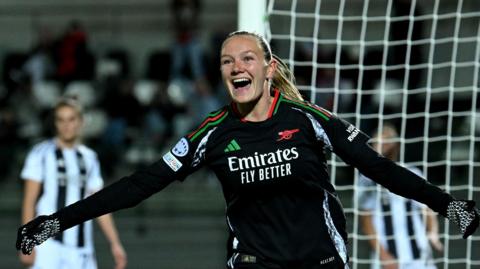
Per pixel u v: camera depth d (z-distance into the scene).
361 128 45.91
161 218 47.56
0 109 54.28
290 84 17.44
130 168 51.75
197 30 56.91
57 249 25.58
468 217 15.94
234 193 16.69
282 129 16.44
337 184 43.84
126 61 57.56
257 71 16.34
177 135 52.88
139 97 56.34
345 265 16.83
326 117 16.48
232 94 16.45
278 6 56.69
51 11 60.88
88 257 26.19
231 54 16.41
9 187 51.00
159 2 61.19
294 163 16.33
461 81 53.88
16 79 56.19
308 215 16.52
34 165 26.23
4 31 60.25
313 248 16.53
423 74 47.75
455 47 27.91
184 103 53.84
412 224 26.70
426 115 27.30
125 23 60.94
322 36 56.12
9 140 51.97
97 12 61.06
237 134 16.52
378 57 50.81
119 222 46.75
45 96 55.09
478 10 55.03
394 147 27.05
